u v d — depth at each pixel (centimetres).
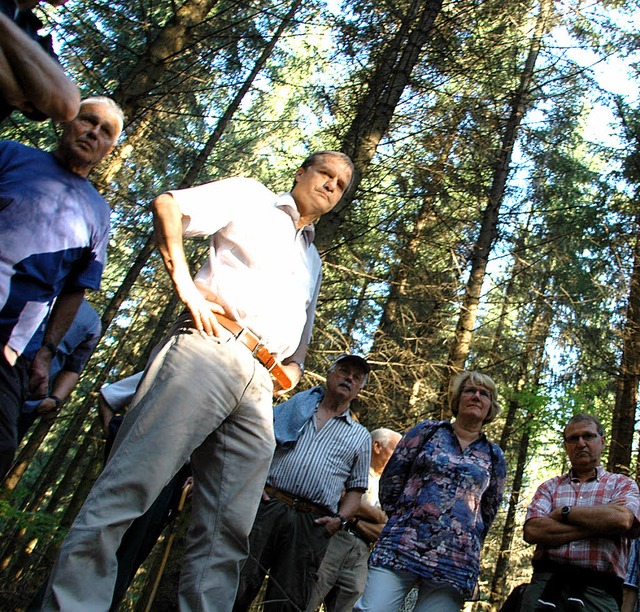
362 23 936
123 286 1098
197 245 1377
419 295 994
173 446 237
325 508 445
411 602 425
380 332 909
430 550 376
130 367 1680
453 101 938
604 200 1241
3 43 137
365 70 902
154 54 741
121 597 337
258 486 259
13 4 146
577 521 364
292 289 277
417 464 407
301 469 443
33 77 141
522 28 1045
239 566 257
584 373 1077
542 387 970
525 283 1105
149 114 998
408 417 922
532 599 361
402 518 392
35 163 279
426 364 879
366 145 773
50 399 418
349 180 301
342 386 472
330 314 1062
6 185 270
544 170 1179
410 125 903
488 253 1009
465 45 971
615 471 1034
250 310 261
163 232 253
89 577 221
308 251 303
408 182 909
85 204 287
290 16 959
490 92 991
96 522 223
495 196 1030
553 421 923
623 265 1112
